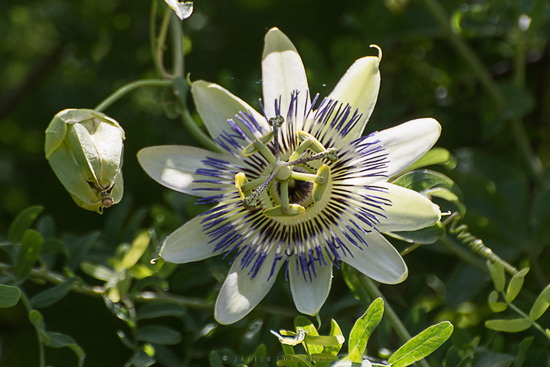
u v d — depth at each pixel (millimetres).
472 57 774
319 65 767
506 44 801
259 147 660
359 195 664
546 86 816
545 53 807
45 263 702
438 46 811
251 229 666
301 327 639
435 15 775
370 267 659
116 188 651
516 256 730
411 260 753
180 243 661
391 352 680
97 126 653
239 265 663
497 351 695
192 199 729
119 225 730
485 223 731
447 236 721
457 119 799
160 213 741
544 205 731
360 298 672
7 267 689
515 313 704
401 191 661
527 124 812
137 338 688
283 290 729
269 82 667
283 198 664
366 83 665
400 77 813
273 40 666
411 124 664
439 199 700
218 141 666
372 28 797
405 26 793
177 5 674
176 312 693
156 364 801
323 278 659
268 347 683
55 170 648
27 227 690
